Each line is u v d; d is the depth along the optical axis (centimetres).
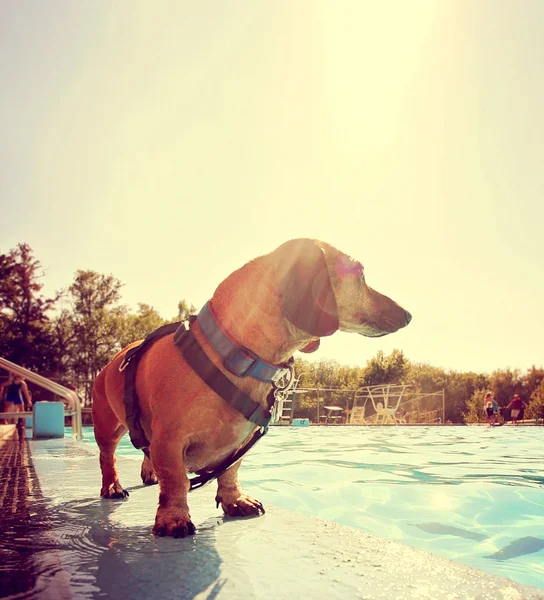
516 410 693
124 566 45
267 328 61
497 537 86
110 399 81
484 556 76
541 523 96
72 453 157
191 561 46
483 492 127
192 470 67
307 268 59
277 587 39
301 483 141
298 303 58
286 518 67
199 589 39
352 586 40
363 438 343
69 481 98
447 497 121
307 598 37
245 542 53
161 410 62
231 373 61
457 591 38
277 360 63
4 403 382
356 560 47
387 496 122
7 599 36
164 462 61
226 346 61
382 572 43
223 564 45
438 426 571
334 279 67
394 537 86
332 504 114
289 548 51
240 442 64
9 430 315
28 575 42
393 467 178
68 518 66
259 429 67
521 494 125
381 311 69
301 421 524
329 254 67
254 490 130
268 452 235
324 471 167
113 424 84
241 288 62
